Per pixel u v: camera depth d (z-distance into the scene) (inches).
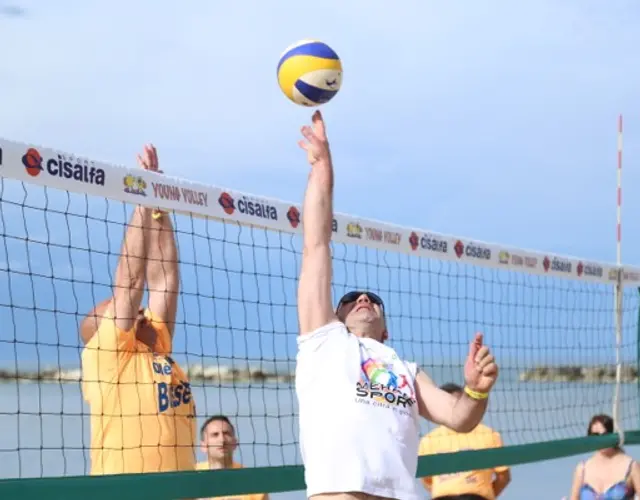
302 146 171.9
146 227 194.1
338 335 159.8
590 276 310.7
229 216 204.4
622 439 300.0
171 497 175.8
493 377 155.5
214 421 230.2
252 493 188.7
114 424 184.1
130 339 187.5
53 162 171.8
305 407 156.5
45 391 912.9
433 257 257.4
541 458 256.8
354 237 235.1
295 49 177.2
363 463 150.9
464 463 229.6
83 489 163.8
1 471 491.8
